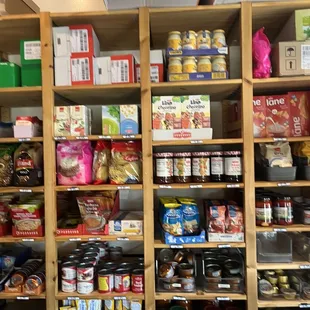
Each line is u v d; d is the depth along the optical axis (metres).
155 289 1.63
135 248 2.07
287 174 1.61
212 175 1.65
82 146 1.69
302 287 1.59
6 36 1.86
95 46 1.72
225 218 1.63
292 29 1.66
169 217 1.63
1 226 1.70
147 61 1.62
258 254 1.66
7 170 1.70
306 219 1.62
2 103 2.01
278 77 1.59
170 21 1.73
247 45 1.60
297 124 1.65
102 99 1.92
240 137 1.67
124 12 1.62
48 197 1.64
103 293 1.61
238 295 1.58
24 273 1.67
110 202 1.74
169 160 1.65
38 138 1.64
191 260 1.75
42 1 2.19
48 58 1.64
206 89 1.72
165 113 1.62
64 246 2.08
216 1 1.89
